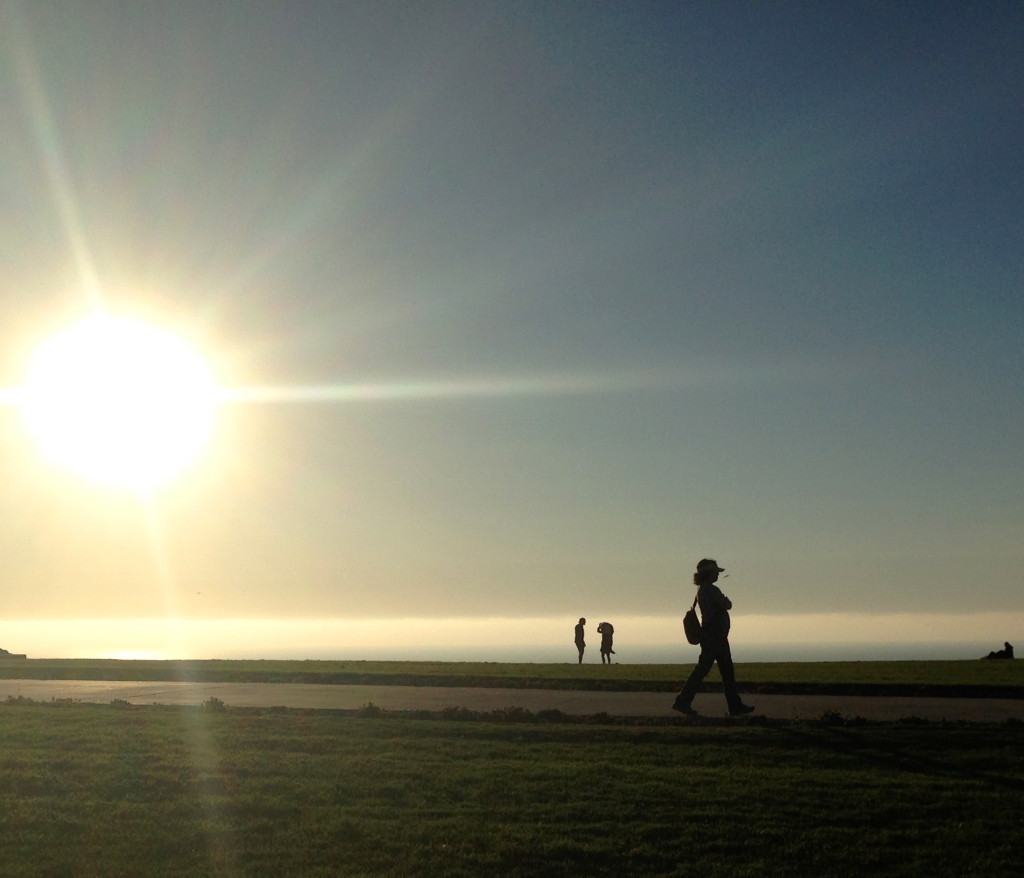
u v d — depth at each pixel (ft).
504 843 34.45
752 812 37.65
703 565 60.29
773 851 33.50
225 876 31.94
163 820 37.73
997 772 43.62
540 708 64.85
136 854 34.12
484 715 60.13
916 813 37.32
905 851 33.24
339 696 74.49
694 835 35.17
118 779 43.83
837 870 31.73
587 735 52.70
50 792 42.19
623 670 94.27
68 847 34.81
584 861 32.91
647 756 47.44
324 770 45.09
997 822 36.06
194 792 41.68
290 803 39.75
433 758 47.44
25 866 32.91
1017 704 65.41
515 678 84.99
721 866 32.17
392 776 43.98
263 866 32.73
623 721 57.57
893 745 49.03
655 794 40.22
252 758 47.65
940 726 54.03
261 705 68.18
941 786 41.06
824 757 46.52
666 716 59.62
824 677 82.64
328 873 32.04
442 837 35.35
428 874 31.94
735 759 46.52
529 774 43.75
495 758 47.50
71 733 55.06
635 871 31.99
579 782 42.29
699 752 48.14
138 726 57.36
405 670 96.12
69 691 80.53
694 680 59.21
